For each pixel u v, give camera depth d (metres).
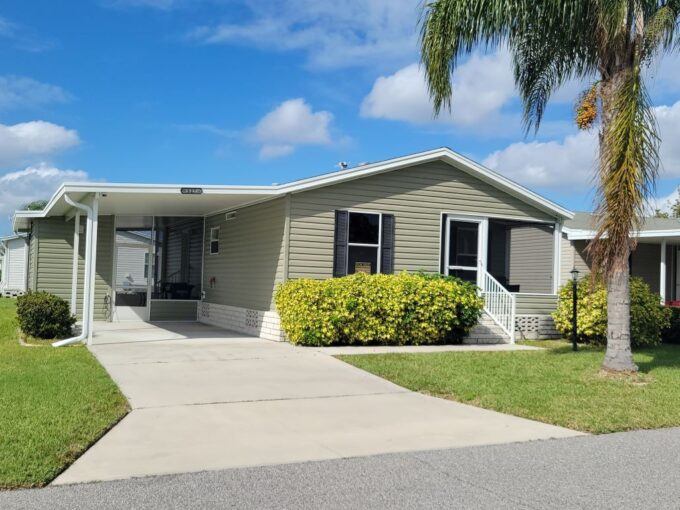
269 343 12.70
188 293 18.12
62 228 16.58
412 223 14.52
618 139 8.98
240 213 15.47
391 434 6.45
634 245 9.43
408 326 12.88
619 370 9.48
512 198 15.77
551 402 7.87
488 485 4.96
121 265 17.39
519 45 10.72
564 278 18.86
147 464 5.32
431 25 9.86
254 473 5.15
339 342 12.62
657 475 5.27
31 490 4.66
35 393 7.48
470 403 7.92
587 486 4.97
